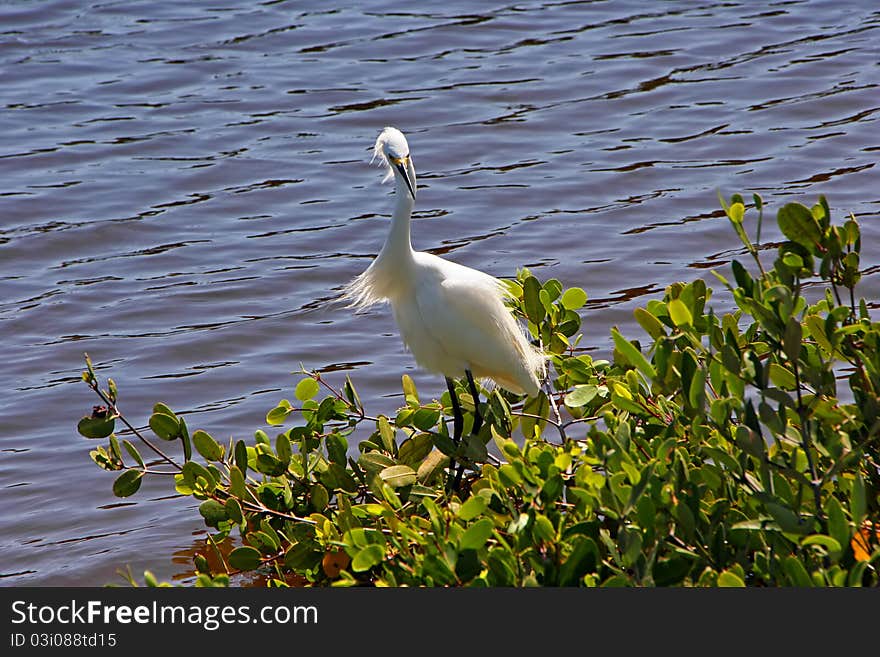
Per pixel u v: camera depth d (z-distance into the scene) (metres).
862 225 16.55
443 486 9.80
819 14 28.00
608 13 28.61
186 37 27.11
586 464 6.94
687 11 28.69
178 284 16.20
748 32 26.69
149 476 11.41
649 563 6.26
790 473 6.52
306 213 18.52
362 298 10.71
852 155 19.52
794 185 18.44
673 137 20.84
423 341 10.48
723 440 7.32
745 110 21.92
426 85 23.80
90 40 26.89
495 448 11.41
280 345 14.37
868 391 7.05
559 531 6.66
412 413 9.34
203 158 20.64
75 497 11.03
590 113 22.12
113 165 20.38
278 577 9.61
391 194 19.16
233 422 12.38
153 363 13.95
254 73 24.80
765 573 6.69
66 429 12.41
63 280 16.44
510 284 10.15
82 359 14.11
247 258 16.98
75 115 22.66
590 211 18.02
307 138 21.45
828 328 6.90
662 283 15.38
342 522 8.21
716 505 6.85
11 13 28.56
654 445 7.59
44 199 19.00
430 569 6.70
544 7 29.22
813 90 22.72
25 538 10.32
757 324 8.47
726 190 18.45
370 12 28.92
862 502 5.97
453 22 28.00
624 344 7.35
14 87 23.97
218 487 9.18
